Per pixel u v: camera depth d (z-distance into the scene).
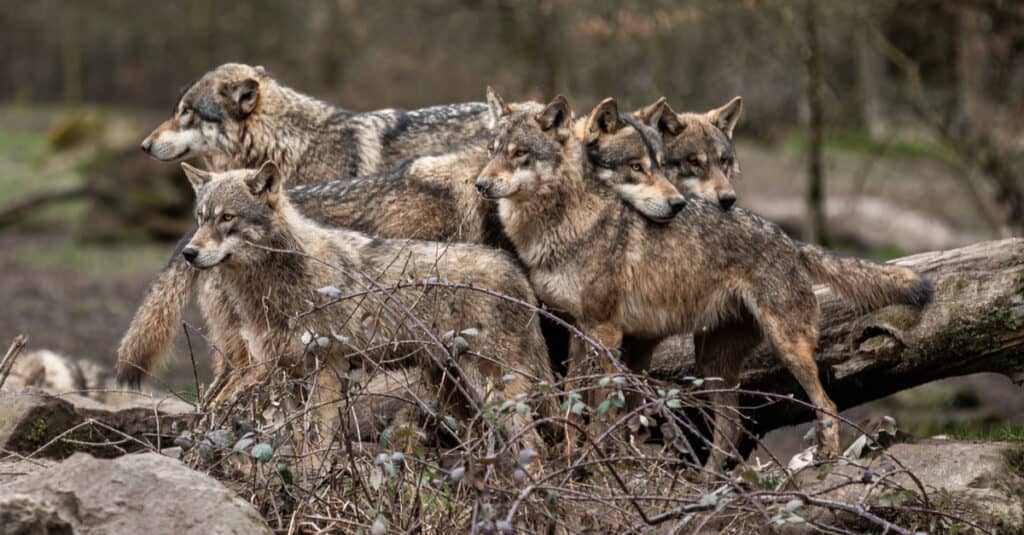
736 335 22.55
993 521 17.62
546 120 21.44
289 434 16.89
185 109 25.80
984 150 53.03
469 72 72.25
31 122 110.38
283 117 25.92
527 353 20.45
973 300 22.80
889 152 79.44
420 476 15.88
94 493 14.27
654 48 50.62
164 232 74.94
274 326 19.73
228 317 21.41
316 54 87.00
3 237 75.44
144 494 14.35
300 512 16.16
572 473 16.52
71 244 73.25
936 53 57.56
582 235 21.56
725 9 48.59
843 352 23.64
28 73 123.19
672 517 15.36
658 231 21.53
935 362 23.22
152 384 33.09
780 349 21.20
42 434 19.36
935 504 16.84
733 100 26.73
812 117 52.03
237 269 19.59
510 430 18.33
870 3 50.00
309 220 20.78
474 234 22.36
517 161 21.19
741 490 15.14
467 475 14.86
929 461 18.97
